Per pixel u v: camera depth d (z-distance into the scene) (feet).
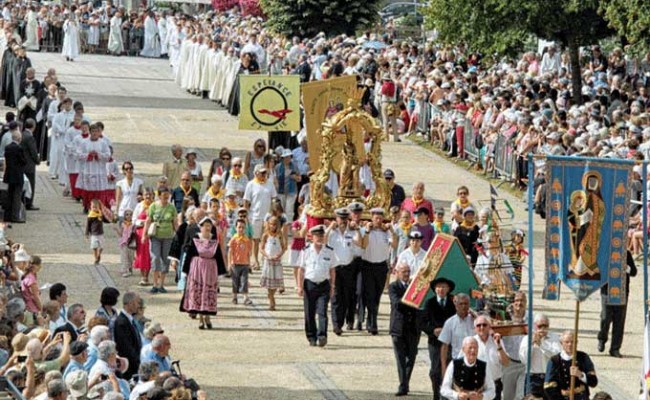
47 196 248.73
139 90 379.14
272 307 187.62
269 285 186.39
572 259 135.13
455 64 349.41
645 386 139.85
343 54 335.06
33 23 451.53
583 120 263.08
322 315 171.01
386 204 200.03
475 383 134.92
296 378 159.12
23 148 232.53
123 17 464.24
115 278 198.39
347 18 409.28
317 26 410.52
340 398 152.66
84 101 351.87
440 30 325.01
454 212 184.75
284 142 265.95
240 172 217.15
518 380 142.72
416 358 168.66
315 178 196.44
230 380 157.58
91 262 206.49
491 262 158.61
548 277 136.15
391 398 153.28
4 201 225.56
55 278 196.03
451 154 297.33
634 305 194.39
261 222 207.21
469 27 318.65
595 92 309.42
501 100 283.79
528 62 342.44
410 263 171.94
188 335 174.40
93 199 216.54
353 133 199.11
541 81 317.63
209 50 366.43
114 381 127.44
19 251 167.53
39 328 133.59
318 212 195.31
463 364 135.33
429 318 148.36
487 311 148.46
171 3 534.78
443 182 270.46
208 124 325.62
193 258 176.65
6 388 97.50
